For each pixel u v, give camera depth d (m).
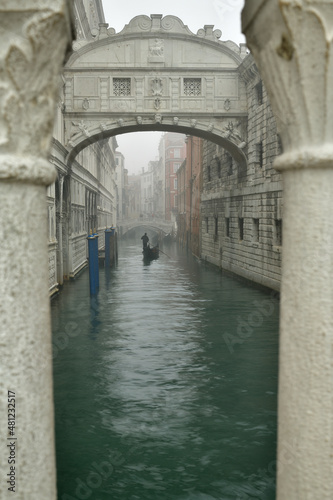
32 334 2.15
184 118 20.92
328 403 2.27
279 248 16.89
